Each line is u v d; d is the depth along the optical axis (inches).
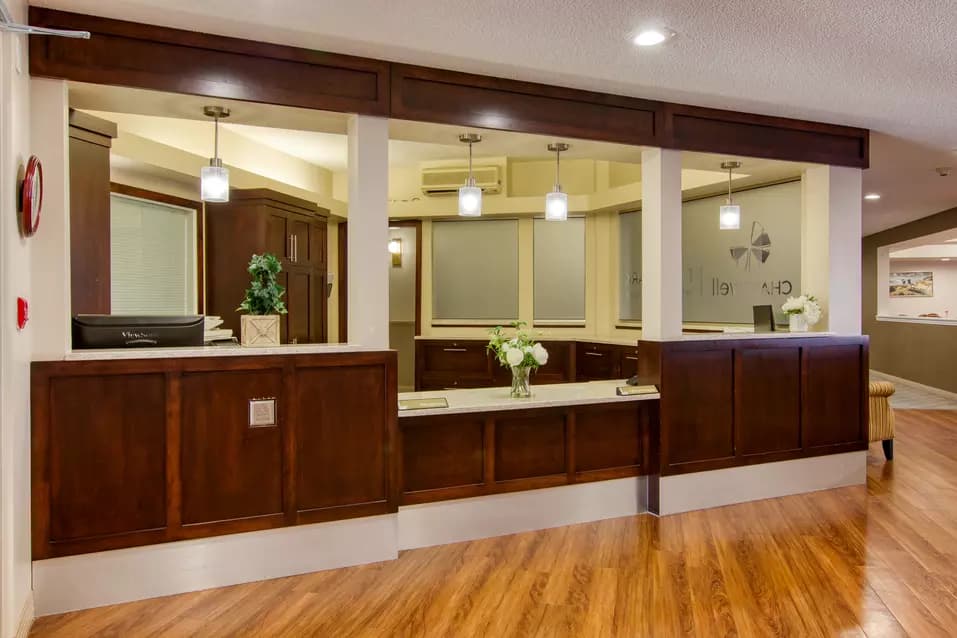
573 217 274.5
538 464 141.6
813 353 169.6
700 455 154.4
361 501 122.6
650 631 96.5
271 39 114.2
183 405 110.3
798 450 167.2
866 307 436.1
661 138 149.1
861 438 176.7
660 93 143.9
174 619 100.7
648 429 151.9
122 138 164.9
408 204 275.9
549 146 149.9
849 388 175.2
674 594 108.8
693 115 152.7
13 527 90.8
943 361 346.6
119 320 111.4
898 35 111.6
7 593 87.7
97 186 129.8
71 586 103.6
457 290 284.5
